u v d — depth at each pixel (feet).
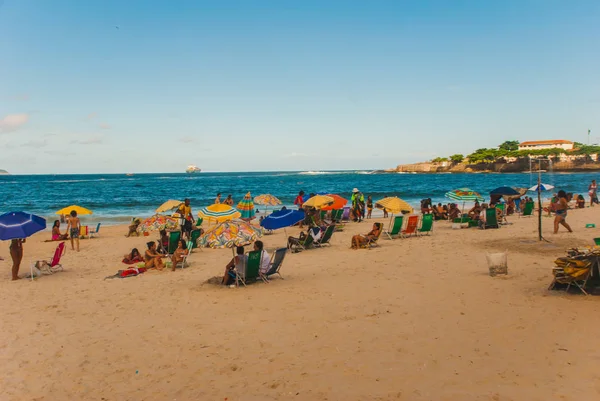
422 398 14.66
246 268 31.55
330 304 26.27
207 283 33.47
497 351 18.15
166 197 165.48
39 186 256.93
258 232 33.04
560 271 26.17
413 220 53.06
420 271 34.42
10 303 28.99
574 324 20.72
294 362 18.11
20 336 22.47
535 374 15.96
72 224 51.55
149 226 50.29
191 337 21.66
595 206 89.10
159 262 39.70
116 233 67.72
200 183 307.78
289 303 26.89
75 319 25.21
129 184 288.71
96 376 17.69
